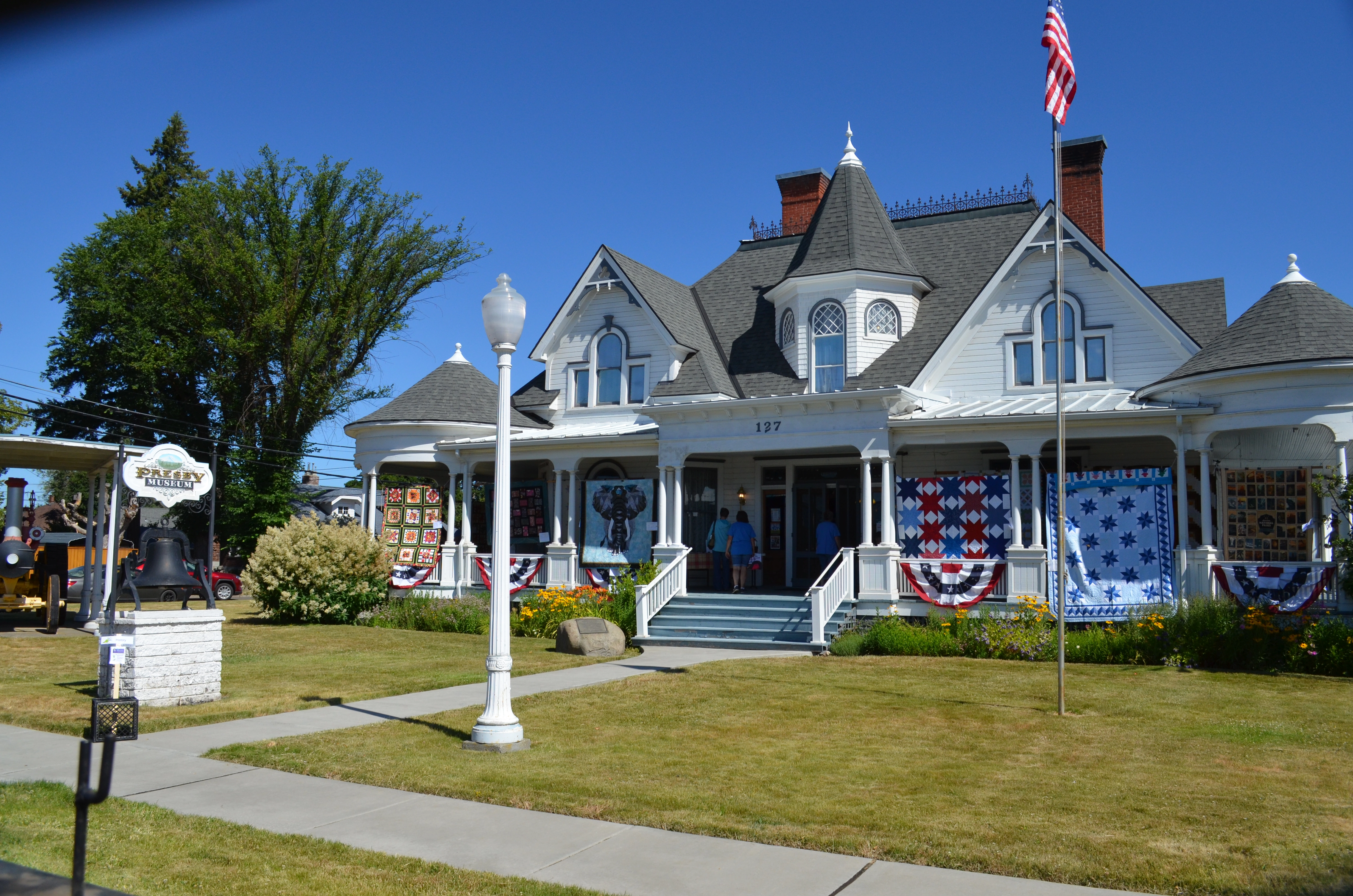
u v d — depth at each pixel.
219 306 43.78
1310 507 18.98
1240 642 15.39
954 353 22.61
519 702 12.30
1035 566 18.50
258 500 42.75
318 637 20.58
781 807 7.60
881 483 22.02
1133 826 7.05
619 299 26.16
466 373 27.03
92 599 24.00
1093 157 25.94
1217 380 17.33
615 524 23.70
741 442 21.47
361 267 45.00
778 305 25.14
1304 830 6.95
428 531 25.94
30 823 7.05
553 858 6.46
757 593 22.59
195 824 7.12
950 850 6.51
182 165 55.88
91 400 47.41
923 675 14.62
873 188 24.98
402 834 6.99
